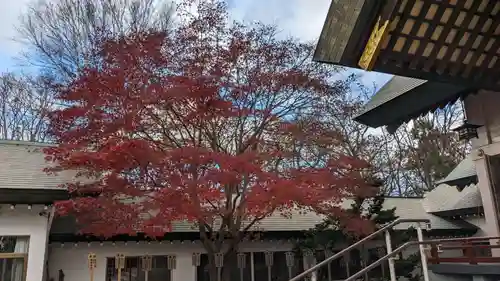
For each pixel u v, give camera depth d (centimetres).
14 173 1170
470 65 512
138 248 1323
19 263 1053
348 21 451
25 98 2180
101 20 2078
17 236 1067
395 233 1362
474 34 482
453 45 486
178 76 974
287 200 903
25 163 1252
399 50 475
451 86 707
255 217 1157
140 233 1232
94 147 973
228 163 874
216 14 1151
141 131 1016
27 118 2220
